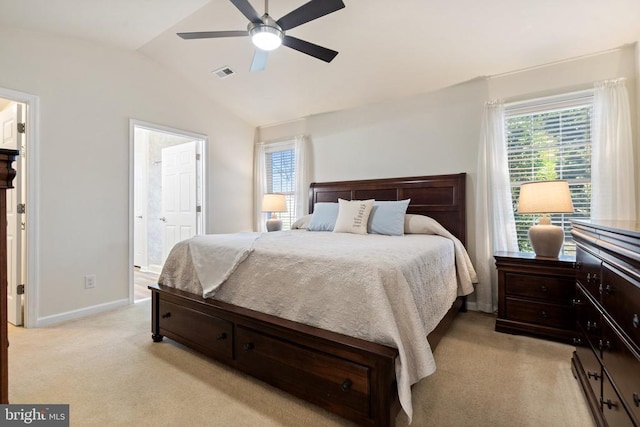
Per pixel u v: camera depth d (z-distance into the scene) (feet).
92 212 9.91
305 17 6.45
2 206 2.53
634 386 3.26
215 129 14.06
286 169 15.42
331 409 4.78
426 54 9.52
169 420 4.87
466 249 10.39
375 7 8.14
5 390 2.55
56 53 9.12
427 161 11.26
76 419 4.87
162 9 8.64
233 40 10.25
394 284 4.80
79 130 9.61
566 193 7.67
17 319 8.79
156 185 16.89
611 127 8.03
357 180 12.80
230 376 6.14
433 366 4.51
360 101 12.50
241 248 6.68
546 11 7.47
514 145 9.86
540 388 5.67
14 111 8.93
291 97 13.08
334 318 5.05
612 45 8.14
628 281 3.42
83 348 7.38
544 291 7.79
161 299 7.59
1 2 7.43
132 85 10.95
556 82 9.08
